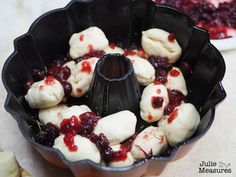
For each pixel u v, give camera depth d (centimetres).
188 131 36
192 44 41
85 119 36
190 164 40
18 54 38
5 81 36
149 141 36
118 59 38
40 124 39
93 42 41
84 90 39
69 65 41
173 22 42
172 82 41
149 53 43
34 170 39
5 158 37
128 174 33
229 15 54
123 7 42
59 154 32
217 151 41
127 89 37
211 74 39
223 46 48
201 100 40
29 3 54
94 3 42
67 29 43
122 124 36
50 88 37
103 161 35
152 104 38
